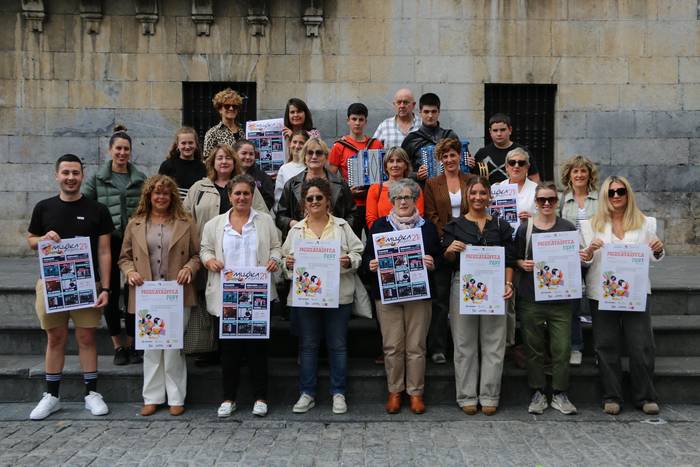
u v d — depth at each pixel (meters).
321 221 5.67
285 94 10.04
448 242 5.58
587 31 10.08
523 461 4.58
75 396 5.88
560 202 6.57
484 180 5.55
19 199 10.05
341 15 10.02
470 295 5.36
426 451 4.76
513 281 5.85
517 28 10.05
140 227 5.51
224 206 5.96
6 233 10.07
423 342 5.58
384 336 5.61
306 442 4.93
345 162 6.92
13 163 10.01
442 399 5.85
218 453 4.72
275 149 7.22
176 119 10.03
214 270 5.39
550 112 10.27
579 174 6.30
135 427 5.24
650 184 10.20
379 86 10.07
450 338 6.49
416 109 10.07
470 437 5.03
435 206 6.12
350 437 5.04
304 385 5.61
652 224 5.54
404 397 5.90
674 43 10.12
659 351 6.45
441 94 10.09
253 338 5.37
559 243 5.39
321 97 10.05
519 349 6.13
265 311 5.38
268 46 10.00
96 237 5.59
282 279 5.81
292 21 10.00
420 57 10.06
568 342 5.51
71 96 9.98
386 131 7.34
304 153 6.18
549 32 10.06
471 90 10.08
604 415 5.50
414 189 5.58
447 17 10.04
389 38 10.04
